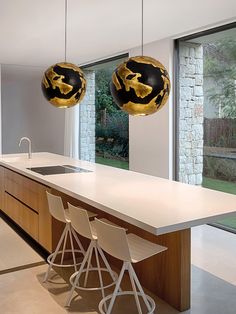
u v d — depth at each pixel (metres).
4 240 4.65
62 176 4.00
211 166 5.62
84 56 7.21
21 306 3.00
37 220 4.21
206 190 3.25
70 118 8.84
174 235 2.98
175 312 2.93
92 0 3.96
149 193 3.12
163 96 2.81
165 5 4.11
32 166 4.78
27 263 3.90
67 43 6.04
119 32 5.34
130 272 2.51
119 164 7.82
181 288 2.94
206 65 5.64
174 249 2.98
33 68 8.69
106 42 6.00
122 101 2.82
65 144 9.01
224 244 4.55
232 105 5.23
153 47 6.14
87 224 2.78
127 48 6.50
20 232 4.97
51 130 9.56
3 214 5.82
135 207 2.65
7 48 6.39
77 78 3.69
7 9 4.24
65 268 3.73
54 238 3.84
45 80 3.69
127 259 2.36
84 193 3.11
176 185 3.48
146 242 2.74
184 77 5.92
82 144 8.98
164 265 3.09
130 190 3.24
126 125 7.55
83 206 3.90
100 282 3.13
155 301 3.09
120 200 2.86
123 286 3.36
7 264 3.87
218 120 5.47
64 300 3.09
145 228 2.28
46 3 4.04
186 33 5.45
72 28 5.10
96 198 2.93
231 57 5.23
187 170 5.98
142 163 6.55
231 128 5.27
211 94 5.57
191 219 2.36
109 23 4.85
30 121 9.84
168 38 5.78
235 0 3.94
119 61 7.65
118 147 7.83
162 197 2.97
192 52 5.81
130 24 4.91
